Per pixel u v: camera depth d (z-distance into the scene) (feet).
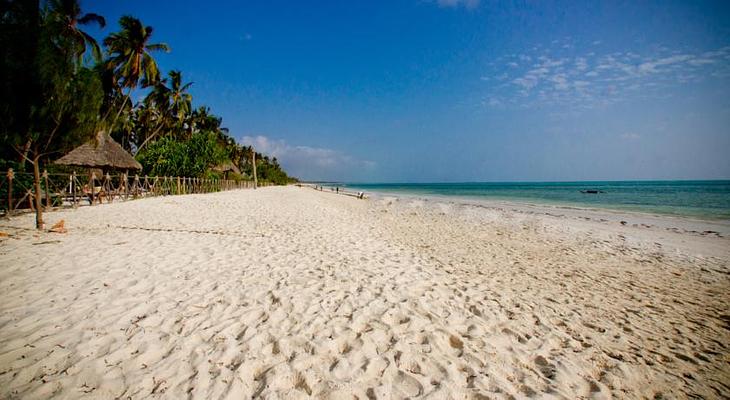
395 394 8.41
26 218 30.45
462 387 8.88
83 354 9.31
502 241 34.27
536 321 14.03
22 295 12.92
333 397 8.16
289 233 29.58
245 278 16.39
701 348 12.90
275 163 313.73
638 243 35.17
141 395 7.88
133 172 68.64
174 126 114.62
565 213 66.74
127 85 79.05
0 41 19.54
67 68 22.34
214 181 93.76
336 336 11.14
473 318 13.46
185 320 11.72
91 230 25.72
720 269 25.38
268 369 9.12
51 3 22.53
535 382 9.51
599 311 16.10
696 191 169.48
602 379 10.19
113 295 13.41
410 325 12.23
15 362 8.74
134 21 74.38
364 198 115.14
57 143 24.67
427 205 86.99
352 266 19.43
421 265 20.97
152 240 23.31
